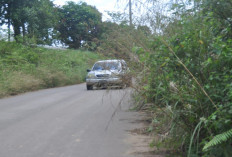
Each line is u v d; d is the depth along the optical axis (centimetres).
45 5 2842
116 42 772
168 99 532
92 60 841
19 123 789
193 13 586
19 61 2106
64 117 870
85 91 1645
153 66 569
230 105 430
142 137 644
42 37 2892
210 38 505
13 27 2806
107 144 595
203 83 481
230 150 418
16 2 2639
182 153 500
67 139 631
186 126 495
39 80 1958
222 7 537
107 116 878
